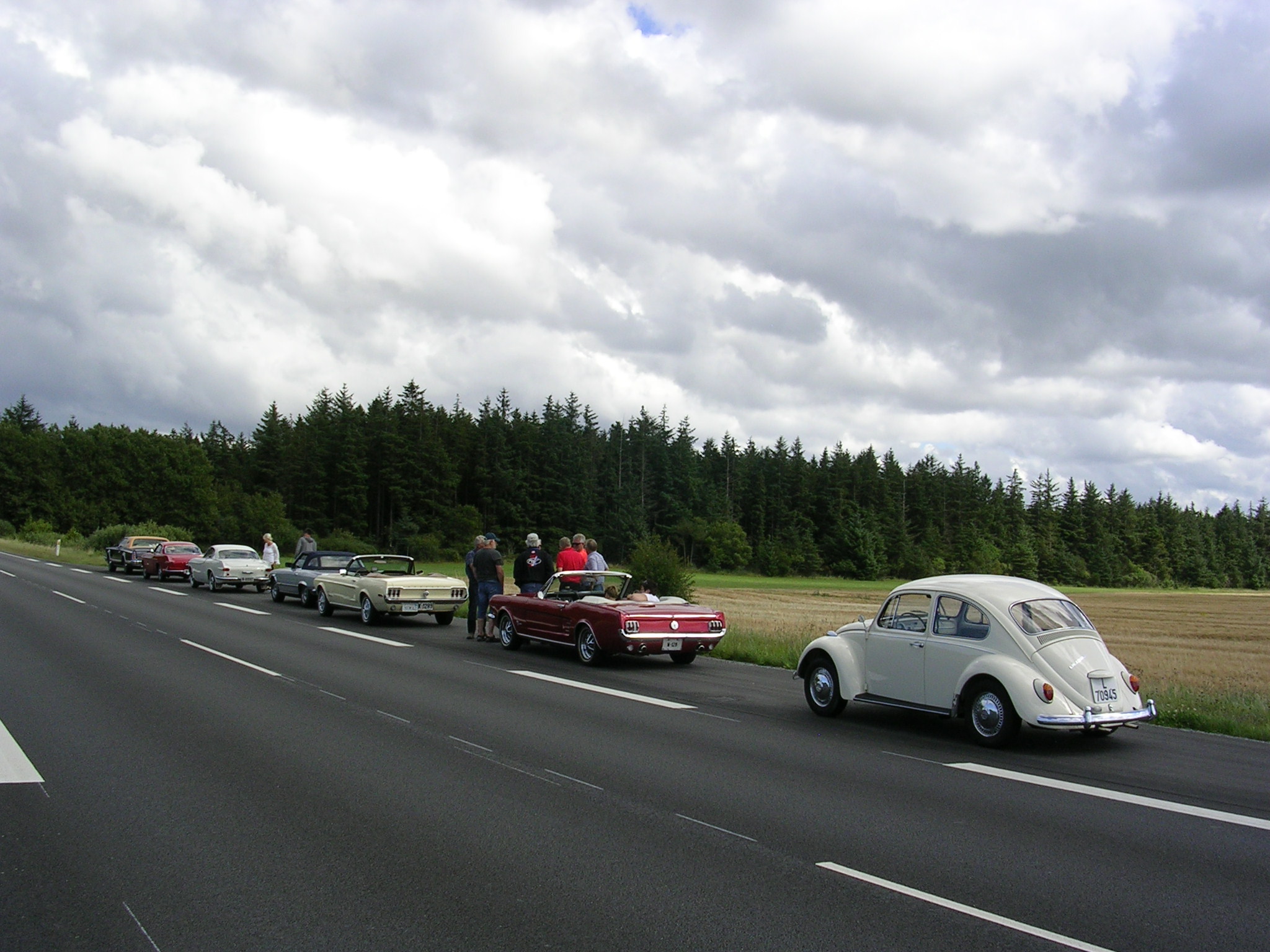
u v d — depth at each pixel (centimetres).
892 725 1005
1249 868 536
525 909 446
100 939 404
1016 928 438
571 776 718
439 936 412
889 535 12631
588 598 1492
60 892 458
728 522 12275
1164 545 14788
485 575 1748
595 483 12344
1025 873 519
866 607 4469
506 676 1281
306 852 524
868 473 13400
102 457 11012
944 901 472
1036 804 669
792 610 4141
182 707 969
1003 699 880
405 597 1950
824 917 446
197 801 623
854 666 1020
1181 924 448
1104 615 5644
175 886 469
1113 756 866
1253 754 896
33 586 2803
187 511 11194
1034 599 924
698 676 1365
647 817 612
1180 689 1289
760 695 1196
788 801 660
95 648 1434
